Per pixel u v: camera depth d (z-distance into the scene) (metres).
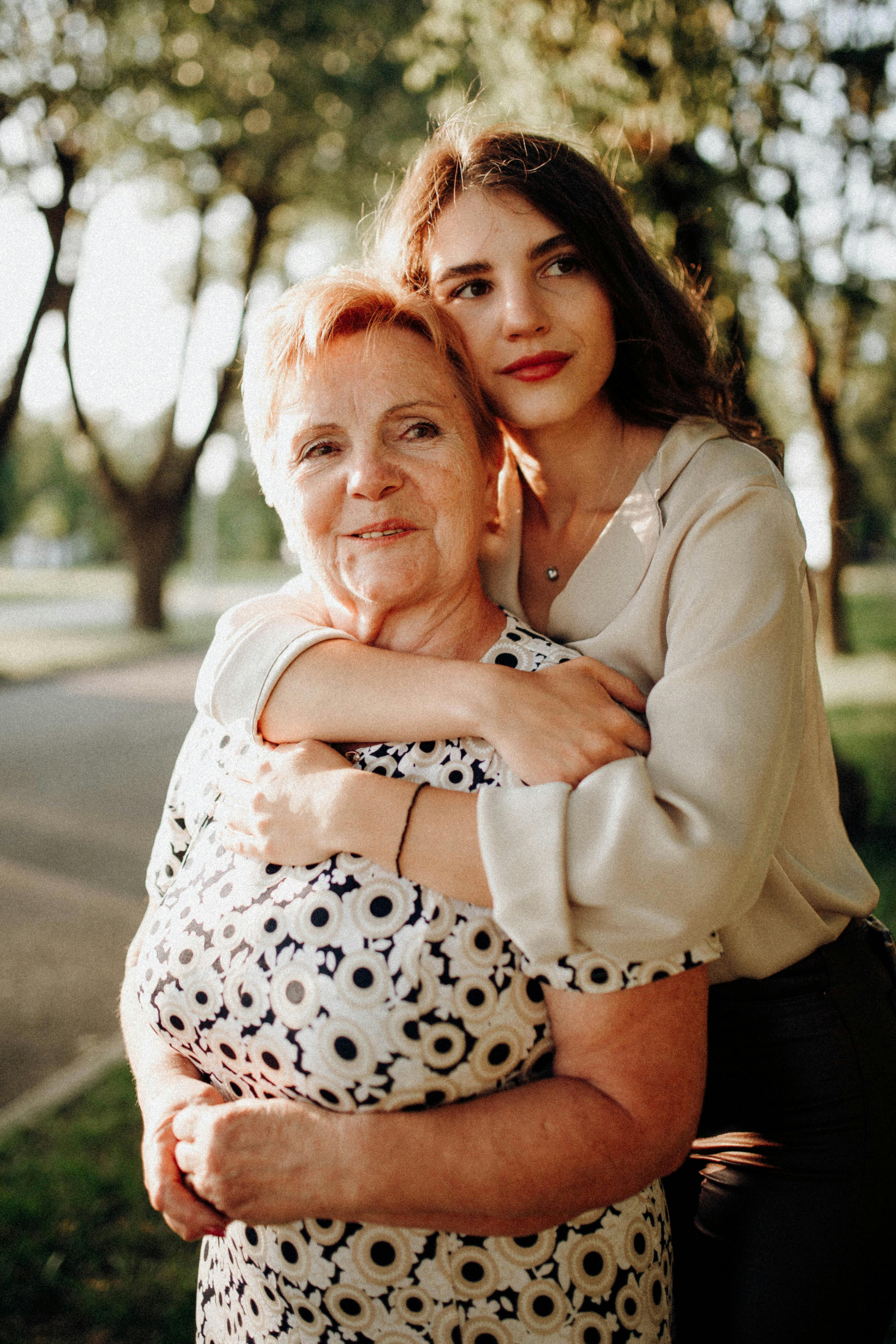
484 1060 1.16
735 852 1.10
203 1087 1.34
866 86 5.05
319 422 1.28
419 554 1.28
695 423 1.43
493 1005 1.15
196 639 20.44
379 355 1.28
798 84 4.68
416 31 5.36
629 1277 1.22
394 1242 1.18
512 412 1.41
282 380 1.33
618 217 1.42
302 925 1.19
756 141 4.55
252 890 1.25
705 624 1.23
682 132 4.04
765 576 1.23
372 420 1.27
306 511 1.30
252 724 1.32
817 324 9.54
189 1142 1.25
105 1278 2.71
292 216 17.14
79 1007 4.54
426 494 1.28
